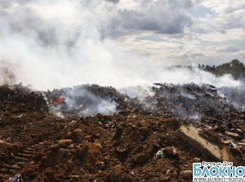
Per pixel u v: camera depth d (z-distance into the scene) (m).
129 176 6.44
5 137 10.40
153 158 7.38
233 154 7.69
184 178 6.39
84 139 9.17
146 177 6.47
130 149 8.17
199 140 7.89
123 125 9.62
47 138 10.55
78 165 7.13
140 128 9.00
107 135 9.94
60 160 7.17
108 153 8.23
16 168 7.99
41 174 6.72
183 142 8.05
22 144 9.65
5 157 8.48
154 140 8.16
